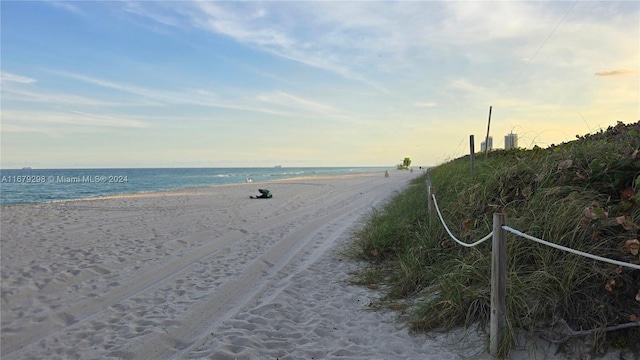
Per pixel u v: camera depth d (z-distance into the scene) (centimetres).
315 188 2812
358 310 503
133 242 925
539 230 439
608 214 407
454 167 1268
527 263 431
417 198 1009
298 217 1340
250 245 910
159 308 528
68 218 1298
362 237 791
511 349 361
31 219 1266
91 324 477
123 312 515
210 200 1941
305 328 455
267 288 602
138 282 639
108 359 393
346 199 1923
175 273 690
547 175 524
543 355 354
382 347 404
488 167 806
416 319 445
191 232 1055
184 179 6091
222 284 624
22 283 621
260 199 1992
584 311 367
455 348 388
